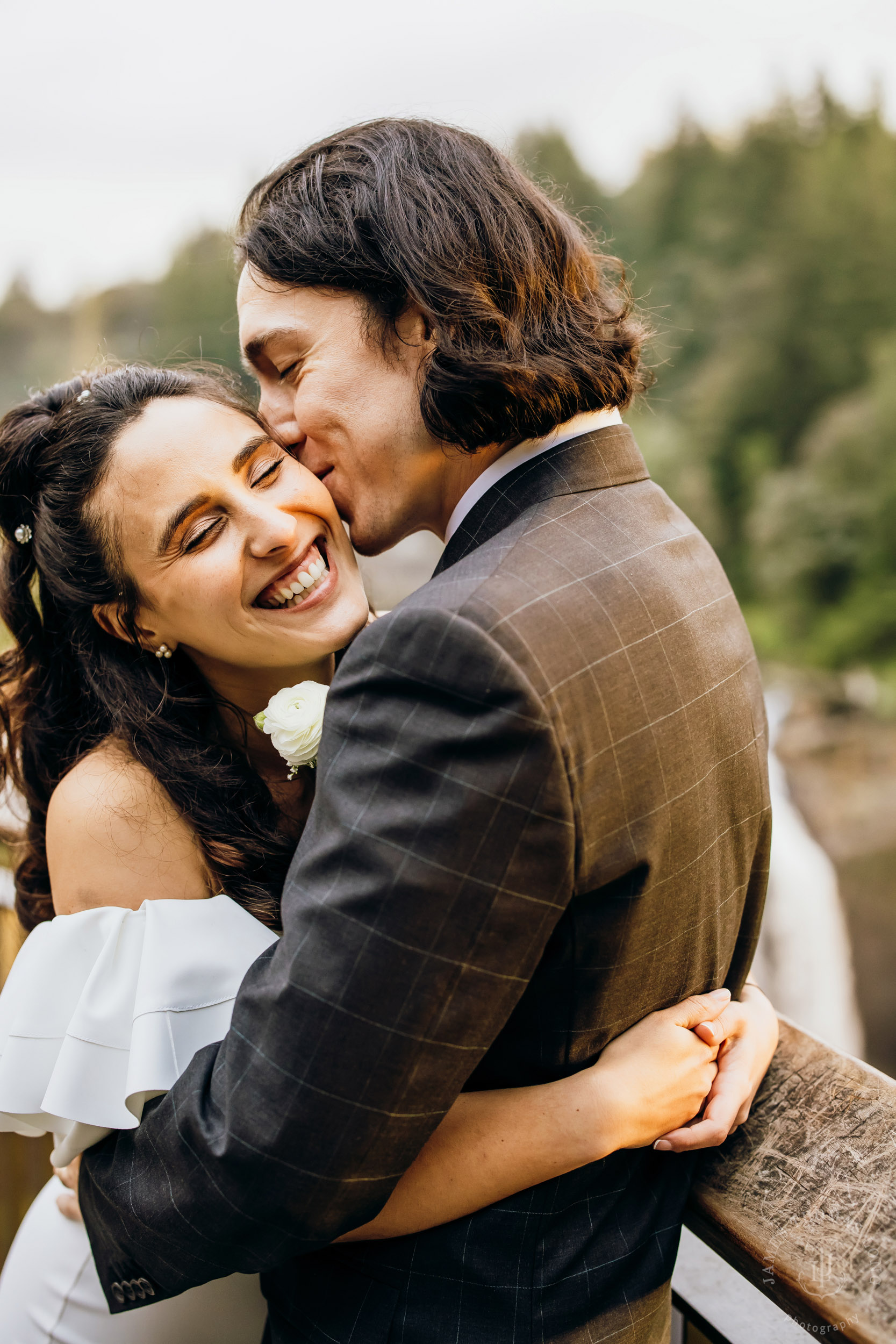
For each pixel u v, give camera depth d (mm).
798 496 18391
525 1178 930
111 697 1265
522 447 1027
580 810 813
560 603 848
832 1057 1115
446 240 1017
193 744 1240
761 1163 1041
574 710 810
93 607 1256
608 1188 1009
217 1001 1065
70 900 1181
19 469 1256
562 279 1078
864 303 19766
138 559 1193
